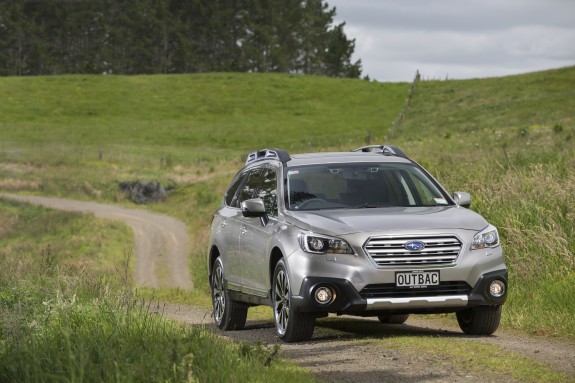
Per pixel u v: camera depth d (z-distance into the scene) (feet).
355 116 506.48
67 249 220.64
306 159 53.78
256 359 34.81
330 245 45.37
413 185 51.52
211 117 531.91
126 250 222.89
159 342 37.40
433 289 45.16
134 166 386.11
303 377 33.88
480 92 464.65
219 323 60.08
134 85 613.11
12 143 451.53
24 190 343.05
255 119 518.78
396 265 44.91
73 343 37.22
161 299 97.14
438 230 45.57
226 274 57.72
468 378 34.60
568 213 72.02
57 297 49.26
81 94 590.14
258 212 50.83
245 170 59.41
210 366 32.53
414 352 41.45
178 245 229.04
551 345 43.50
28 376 32.04
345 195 50.42
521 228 73.61
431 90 508.94
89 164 391.86
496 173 102.78
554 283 60.54
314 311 45.44
